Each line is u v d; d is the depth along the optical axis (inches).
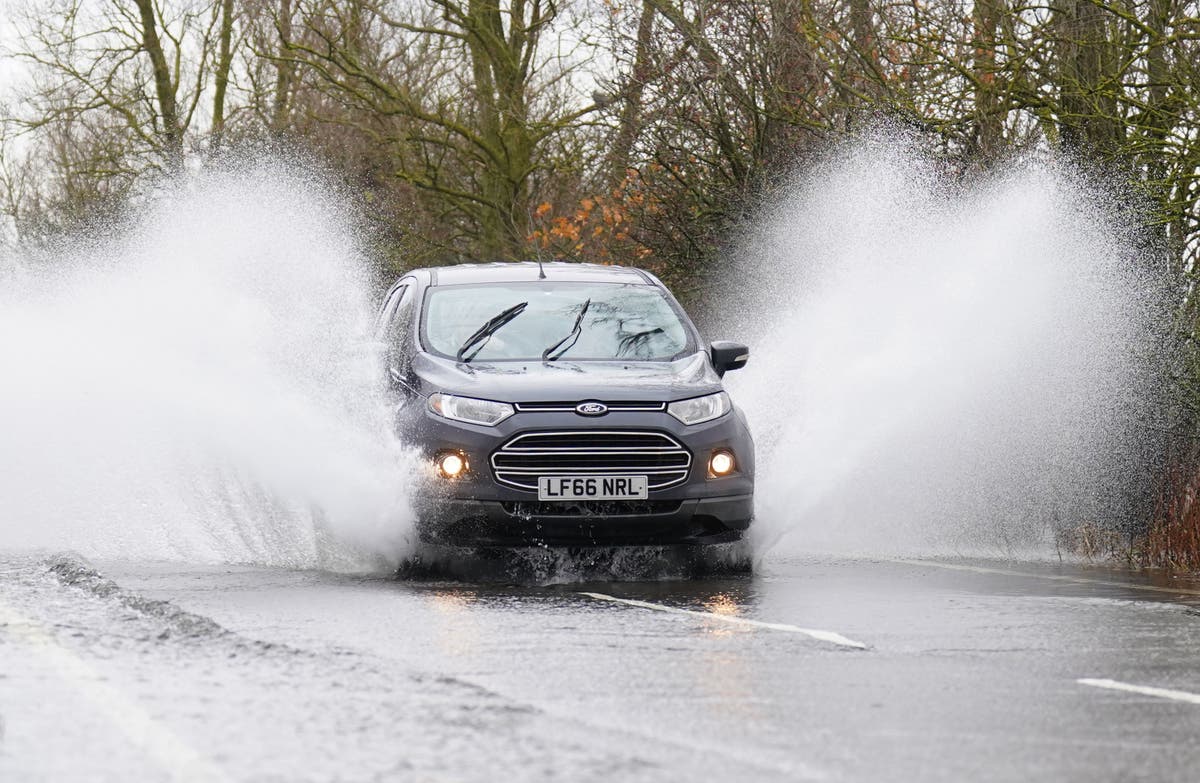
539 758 434.6
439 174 2834.6
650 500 923.4
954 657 621.3
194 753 439.8
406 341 1042.7
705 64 1851.6
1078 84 1365.7
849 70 1696.6
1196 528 1083.9
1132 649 644.7
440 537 925.8
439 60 3090.6
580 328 1053.2
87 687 536.7
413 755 437.4
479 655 616.1
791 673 579.5
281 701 513.7
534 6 2733.8
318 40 3211.1
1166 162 1312.7
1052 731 477.7
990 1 1510.8
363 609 764.6
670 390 948.0
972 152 1526.8
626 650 632.4
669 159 1913.1
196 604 784.9
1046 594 863.7
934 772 423.8
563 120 2659.9
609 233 2150.6
